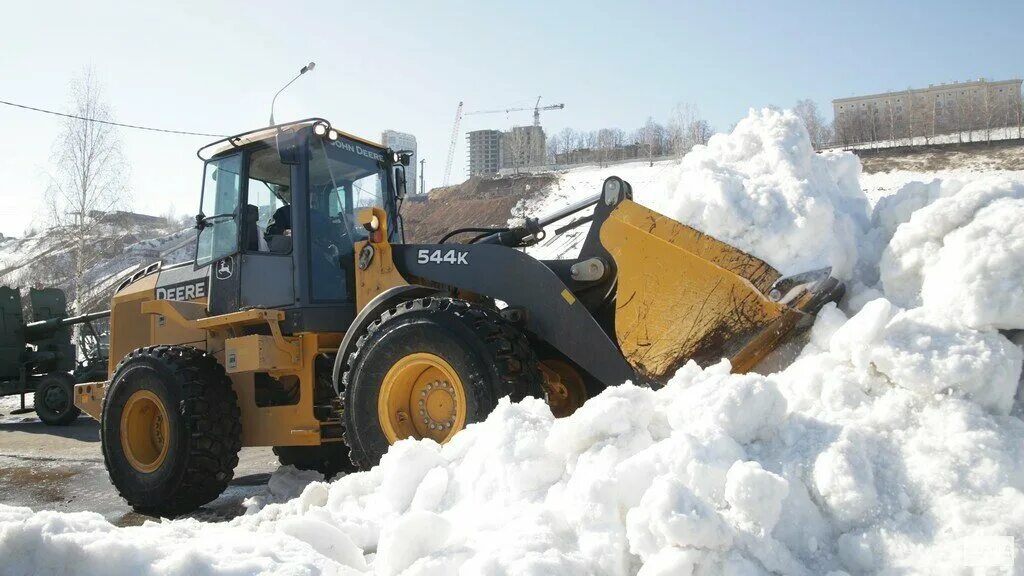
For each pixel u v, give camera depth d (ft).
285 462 20.36
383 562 6.89
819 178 12.64
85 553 6.10
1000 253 8.23
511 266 14.38
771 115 12.93
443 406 13.34
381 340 13.56
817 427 7.49
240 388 17.40
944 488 6.57
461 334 12.80
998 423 7.25
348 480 10.11
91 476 22.08
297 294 16.53
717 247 11.95
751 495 6.48
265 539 6.98
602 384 14.32
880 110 266.57
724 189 12.07
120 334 21.84
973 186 10.44
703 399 7.77
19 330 45.06
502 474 8.23
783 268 11.56
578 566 6.34
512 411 8.95
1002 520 6.16
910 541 6.27
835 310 11.01
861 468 6.86
